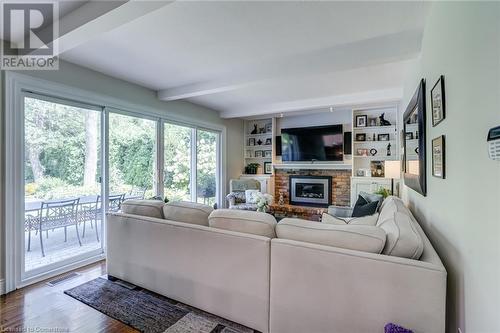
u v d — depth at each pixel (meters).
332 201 5.61
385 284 1.30
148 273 2.24
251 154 6.69
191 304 1.99
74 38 2.08
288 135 6.02
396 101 4.30
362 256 1.36
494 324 0.90
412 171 2.56
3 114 2.38
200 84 3.63
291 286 1.56
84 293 2.28
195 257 1.95
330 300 1.44
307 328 1.51
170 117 4.42
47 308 2.06
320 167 5.72
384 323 1.30
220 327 1.79
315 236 1.56
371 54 2.40
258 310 1.69
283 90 4.10
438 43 1.63
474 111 1.08
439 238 1.63
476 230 1.06
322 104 4.59
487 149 0.95
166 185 4.42
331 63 2.60
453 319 1.35
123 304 2.09
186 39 2.39
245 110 5.36
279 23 2.10
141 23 2.11
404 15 1.96
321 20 2.05
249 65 3.13
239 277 1.75
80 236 3.11
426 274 1.21
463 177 1.20
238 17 2.02
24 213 2.56
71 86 2.95
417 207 2.54
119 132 3.60
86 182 3.19
